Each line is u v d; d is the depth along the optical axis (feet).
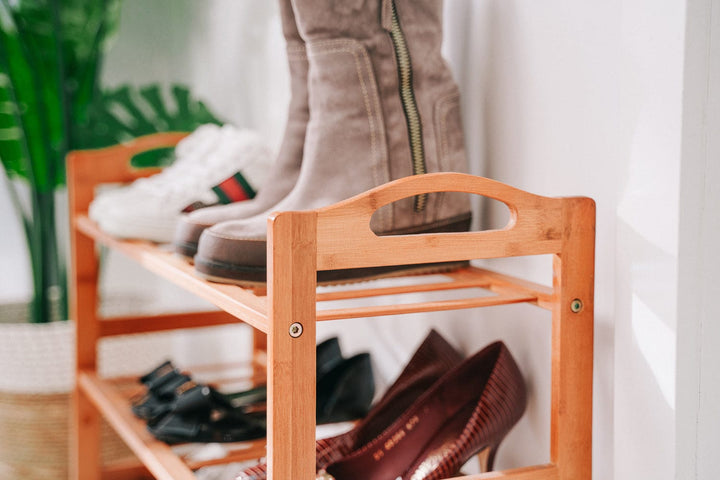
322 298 2.36
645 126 2.22
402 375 3.03
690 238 2.15
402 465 2.73
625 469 2.36
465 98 3.13
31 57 5.65
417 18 2.66
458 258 2.09
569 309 2.24
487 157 3.01
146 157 5.94
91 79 5.91
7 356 5.05
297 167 2.87
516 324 2.88
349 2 2.53
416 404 2.76
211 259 2.34
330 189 2.52
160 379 3.55
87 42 5.95
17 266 6.62
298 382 1.88
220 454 4.57
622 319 2.35
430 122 2.68
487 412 2.43
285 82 4.86
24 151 5.63
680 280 2.15
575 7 2.51
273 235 1.83
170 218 3.42
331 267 1.91
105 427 5.08
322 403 3.39
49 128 5.71
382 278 2.57
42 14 5.74
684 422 2.20
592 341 2.28
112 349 5.18
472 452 2.43
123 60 6.81
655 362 2.24
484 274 2.72
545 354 2.72
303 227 1.87
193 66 6.57
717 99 2.14
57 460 5.15
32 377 5.05
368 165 2.54
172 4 6.71
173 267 2.72
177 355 6.58
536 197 2.17
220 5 5.98
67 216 6.51
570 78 2.55
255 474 2.45
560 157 2.61
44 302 5.77
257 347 4.72
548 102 2.65
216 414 3.41
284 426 1.87
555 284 2.25
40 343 5.03
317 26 2.53
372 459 2.70
